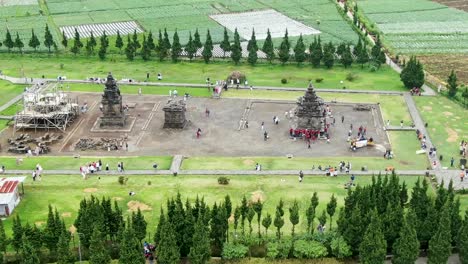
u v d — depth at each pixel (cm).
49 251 12988
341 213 13062
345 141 19325
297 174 16975
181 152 18538
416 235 12450
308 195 15662
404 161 17912
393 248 12600
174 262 12131
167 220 12512
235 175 16925
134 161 17850
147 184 16288
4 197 14588
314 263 12725
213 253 13038
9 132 19875
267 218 13275
